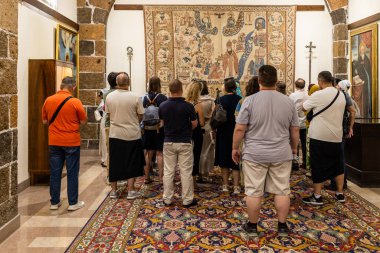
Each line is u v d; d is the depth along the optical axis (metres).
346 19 8.98
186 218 4.30
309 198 4.88
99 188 5.75
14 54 3.94
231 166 5.12
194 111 4.58
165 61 9.59
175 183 5.93
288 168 3.57
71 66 6.91
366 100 7.94
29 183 6.05
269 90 3.52
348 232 3.86
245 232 3.85
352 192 5.41
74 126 4.64
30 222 4.26
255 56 9.64
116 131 4.90
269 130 3.45
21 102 5.81
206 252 3.39
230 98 5.07
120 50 9.55
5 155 3.77
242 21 9.59
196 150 5.28
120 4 9.48
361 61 8.16
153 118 5.54
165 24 9.53
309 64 9.30
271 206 4.73
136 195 5.13
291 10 9.56
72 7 8.54
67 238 3.78
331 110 4.53
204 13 9.55
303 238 3.70
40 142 6.00
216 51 9.62
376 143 5.68
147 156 5.85
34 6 6.28
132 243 3.60
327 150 4.61
